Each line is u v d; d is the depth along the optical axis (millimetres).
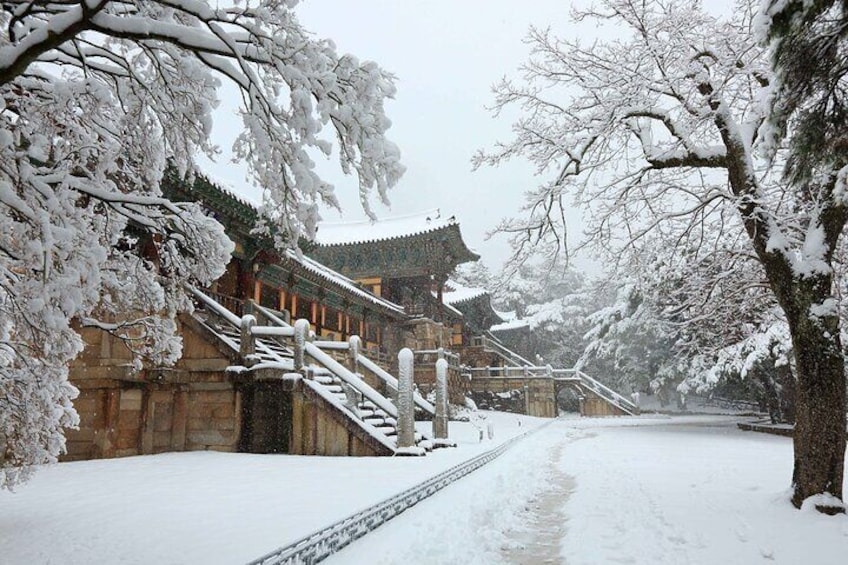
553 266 12859
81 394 12992
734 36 10883
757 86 11750
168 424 14398
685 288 14570
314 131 4777
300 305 27844
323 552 5055
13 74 4039
